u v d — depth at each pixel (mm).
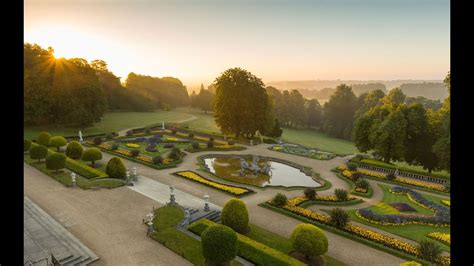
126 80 137000
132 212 24312
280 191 31312
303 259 18500
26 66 63000
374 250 19828
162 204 26156
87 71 69375
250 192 30391
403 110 41344
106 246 19203
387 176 35781
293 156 47375
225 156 46719
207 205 25156
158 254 18531
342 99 97562
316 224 23109
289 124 120812
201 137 62344
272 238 20953
